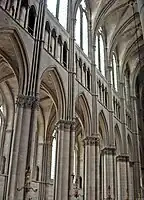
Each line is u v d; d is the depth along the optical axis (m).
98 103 30.70
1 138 27.70
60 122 22.70
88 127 27.89
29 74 19.14
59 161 21.14
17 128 17.33
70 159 21.69
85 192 24.97
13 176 15.93
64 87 23.56
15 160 16.34
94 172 25.94
